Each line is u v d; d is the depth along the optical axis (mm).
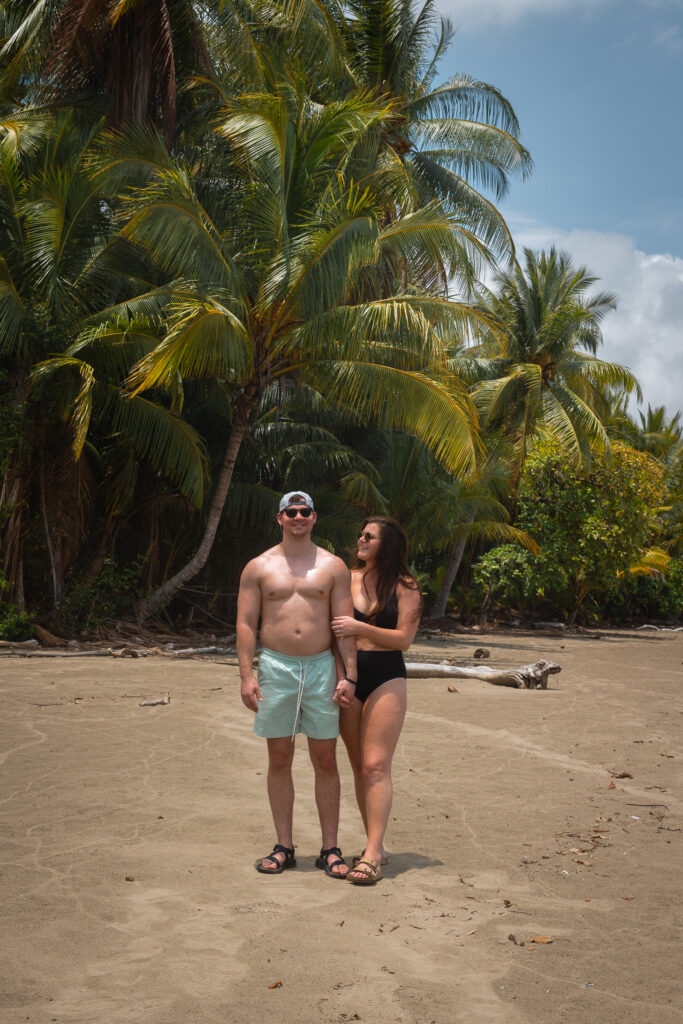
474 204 23094
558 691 11383
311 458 18828
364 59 23453
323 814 4340
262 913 3641
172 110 16125
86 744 6887
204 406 17188
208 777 5977
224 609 19516
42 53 17359
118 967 3104
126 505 16312
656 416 43594
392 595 4324
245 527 18938
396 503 22359
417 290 20125
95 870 4098
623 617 34781
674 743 7875
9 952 3199
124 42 16203
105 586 15906
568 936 3482
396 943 3373
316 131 14742
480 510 24547
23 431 14461
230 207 15953
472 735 7926
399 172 16312
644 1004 2912
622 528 26078
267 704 4258
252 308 14805
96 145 15180
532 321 27047
